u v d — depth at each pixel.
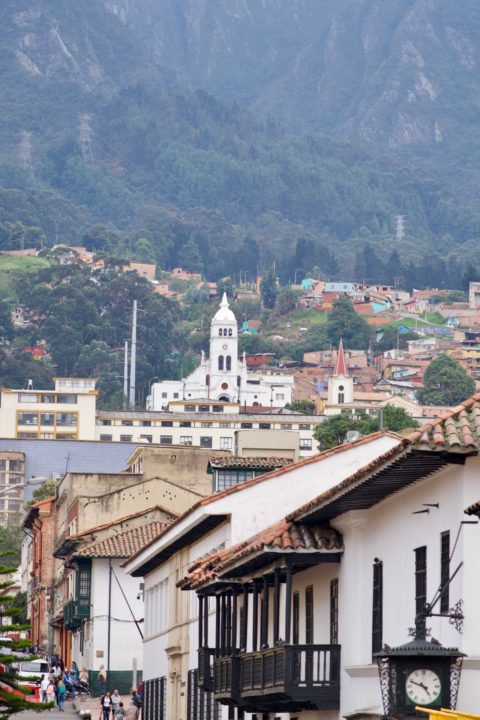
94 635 181.75
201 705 123.44
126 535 185.38
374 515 78.75
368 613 79.19
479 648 62.69
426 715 61.44
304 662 84.94
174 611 138.75
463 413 63.91
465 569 63.44
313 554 83.50
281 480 109.69
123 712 152.12
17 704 96.50
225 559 95.75
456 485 65.25
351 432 128.50
